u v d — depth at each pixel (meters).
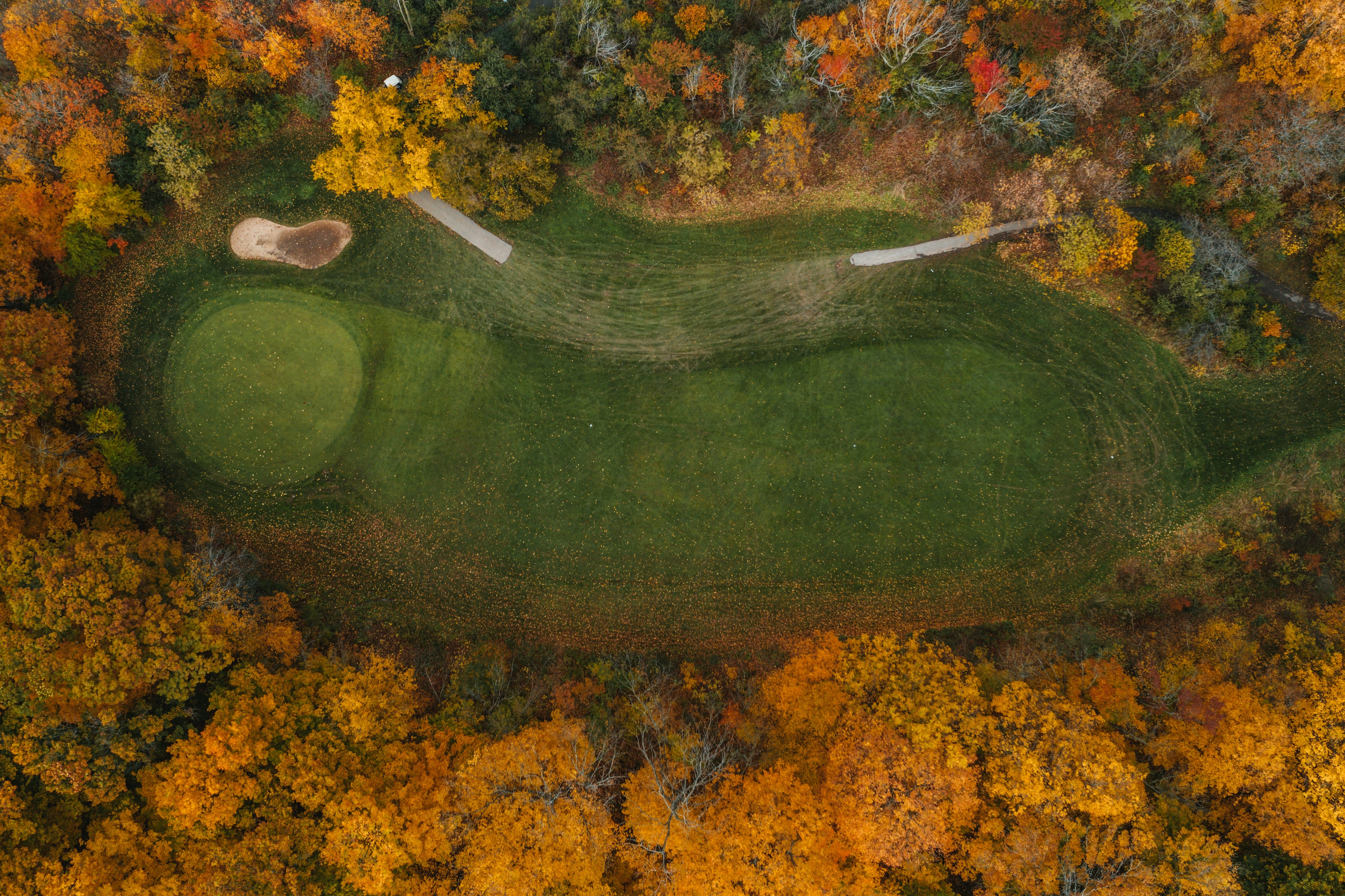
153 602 37.16
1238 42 42.91
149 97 43.34
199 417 47.38
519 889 34.06
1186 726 36.69
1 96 41.41
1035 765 33.97
